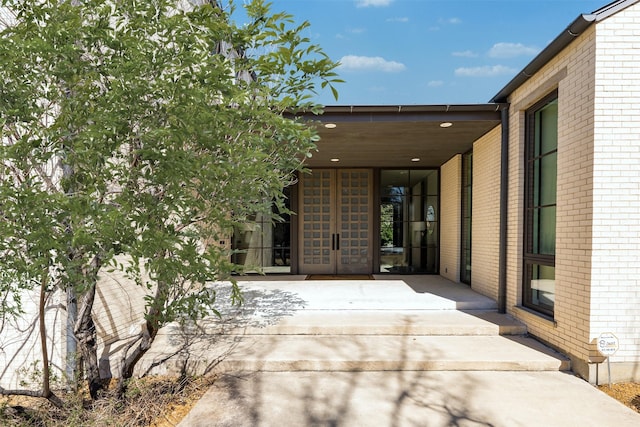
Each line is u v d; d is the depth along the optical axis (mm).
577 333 3691
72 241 2055
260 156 2881
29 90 2367
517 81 4750
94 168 2406
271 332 4621
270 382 3525
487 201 5844
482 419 2861
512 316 5043
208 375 3709
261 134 3166
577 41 3742
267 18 3098
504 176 5195
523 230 4930
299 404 3100
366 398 3207
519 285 4938
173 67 2699
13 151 2141
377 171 8844
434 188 8805
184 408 3113
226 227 2832
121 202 2461
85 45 2492
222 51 3332
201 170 2518
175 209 2543
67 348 3443
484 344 4281
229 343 4309
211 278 2654
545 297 4520
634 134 3473
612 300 3484
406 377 3633
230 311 5230
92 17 2791
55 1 2475
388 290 6566
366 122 5176
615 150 3482
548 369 3793
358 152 7145
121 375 3207
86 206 2092
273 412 2973
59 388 3396
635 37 3482
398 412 2967
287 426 2771
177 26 2686
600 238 3486
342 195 8906
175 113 2508
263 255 8898
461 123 5340
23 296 3418
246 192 2891
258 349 4098
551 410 2992
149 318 2863
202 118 2604
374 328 4633
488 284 5828
